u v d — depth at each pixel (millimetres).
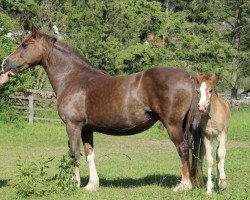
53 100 27906
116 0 34438
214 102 9883
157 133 25469
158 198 9297
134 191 10141
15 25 33688
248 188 10500
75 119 10438
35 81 32250
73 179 10164
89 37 33344
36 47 10969
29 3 34406
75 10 34188
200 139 10094
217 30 51281
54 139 22531
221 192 9867
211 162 9844
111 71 34438
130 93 9852
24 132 23719
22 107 26594
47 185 9922
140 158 17250
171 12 40562
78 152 10445
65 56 10898
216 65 41500
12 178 12469
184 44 38906
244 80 53844
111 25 34000
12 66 11000
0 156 17203
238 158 16188
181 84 9562
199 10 47906
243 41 53438
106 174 13227
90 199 9344
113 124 10094
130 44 35188
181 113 9617
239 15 53281
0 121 25062
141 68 35125
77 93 10445
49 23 34906
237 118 31641
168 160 16656
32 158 16750
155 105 9719
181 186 9805
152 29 37188
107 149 20125
